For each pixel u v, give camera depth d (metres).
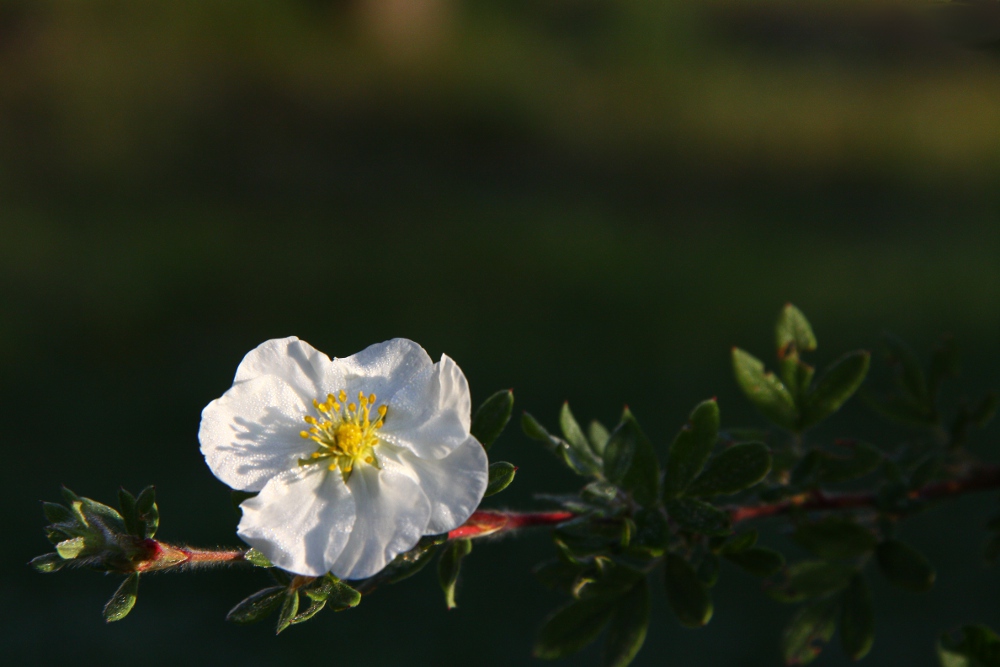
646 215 9.85
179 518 4.93
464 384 1.42
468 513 1.35
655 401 5.97
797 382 1.88
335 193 10.15
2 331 6.82
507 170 11.00
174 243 8.59
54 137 10.40
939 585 4.66
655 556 1.52
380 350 1.51
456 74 12.22
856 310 7.30
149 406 6.03
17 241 8.34
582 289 7.88
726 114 11.85
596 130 11.72
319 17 12.94
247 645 4.43
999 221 9.32
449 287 7.94
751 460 1.58
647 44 13.19
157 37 12.06
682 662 4.34
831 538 1.85
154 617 4.57
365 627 4.57
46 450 5.51
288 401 1.47
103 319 7.14
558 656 1.69
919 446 2.14
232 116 11.29
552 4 14.22
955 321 6.98
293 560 1.34
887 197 10.23
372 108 11.79
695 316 7.30
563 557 1.55
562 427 1.69
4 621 4.46
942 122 11.62
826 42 13.40
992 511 5.14
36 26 11.88
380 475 1.40
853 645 1.86
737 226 9.52
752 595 4.75
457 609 4.66
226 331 7.08
